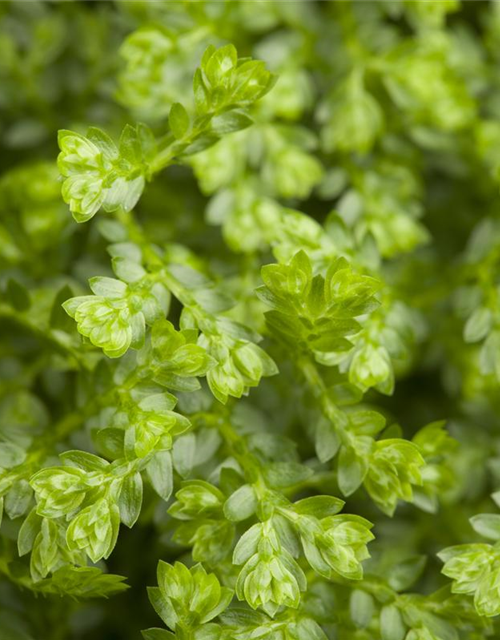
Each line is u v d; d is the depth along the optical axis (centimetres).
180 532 15
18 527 16
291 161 18
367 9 18
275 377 17
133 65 17
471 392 18
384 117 18
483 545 15
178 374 15
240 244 17
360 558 15
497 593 15
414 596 16
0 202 17
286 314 15
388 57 18
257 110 18
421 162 18
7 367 17
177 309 18
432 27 18
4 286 17
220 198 17
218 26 18
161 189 18
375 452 16
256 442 16
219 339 15
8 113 18
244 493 15
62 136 15
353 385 16
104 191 15
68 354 16
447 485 16
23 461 16
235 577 15
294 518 15
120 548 17
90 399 16
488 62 19
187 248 18
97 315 15
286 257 16
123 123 18
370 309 15
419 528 17
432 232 19
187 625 15
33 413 17
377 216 18
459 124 18
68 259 18
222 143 18
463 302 17
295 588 15
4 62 18
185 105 17
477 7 19
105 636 17
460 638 16
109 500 15
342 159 18
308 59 18
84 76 18
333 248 16
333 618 15
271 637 15
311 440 17
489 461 17
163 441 15
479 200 19
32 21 19
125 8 18
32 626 17
